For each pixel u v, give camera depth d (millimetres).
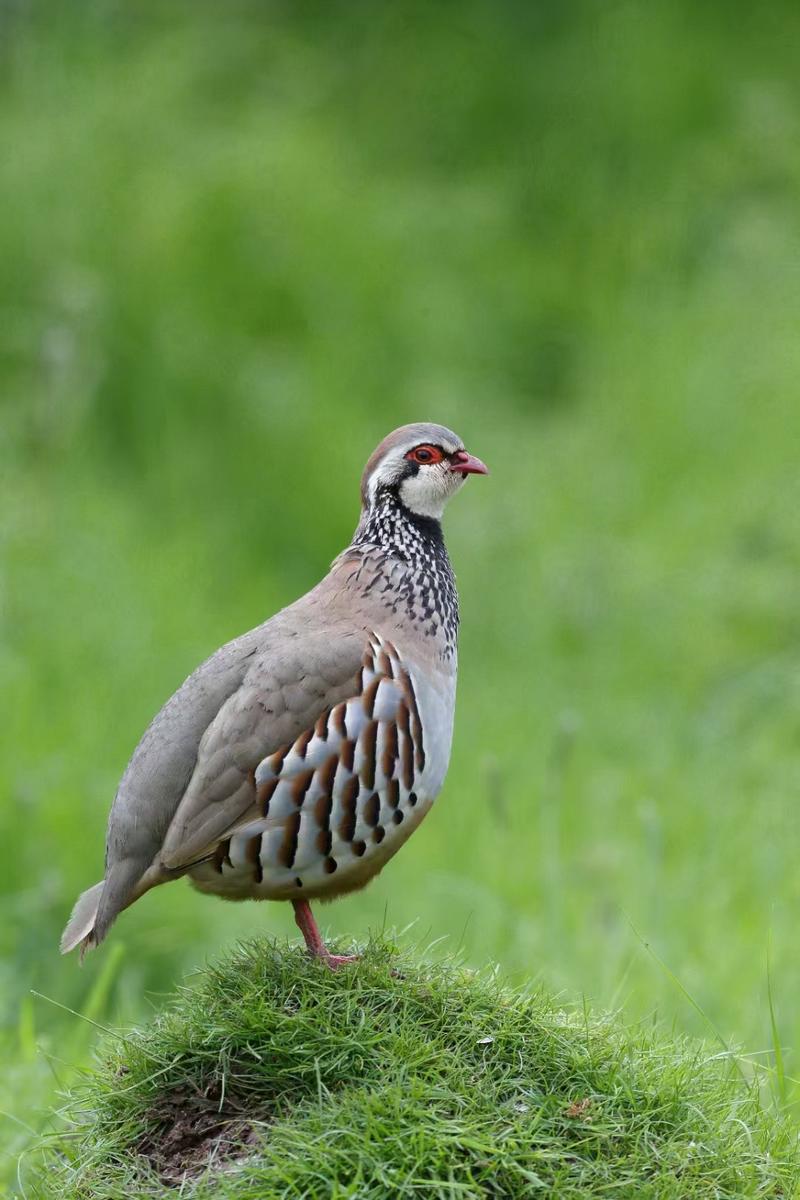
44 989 9625
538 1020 5469
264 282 17781
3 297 16625
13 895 10250
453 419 17578
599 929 9289
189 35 21031
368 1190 4758
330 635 6285
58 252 17078
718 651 13734
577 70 21594
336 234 18562
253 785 5980
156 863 6043
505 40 22156
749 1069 7039
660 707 13258
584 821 11258
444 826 11242
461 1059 5238
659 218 20016
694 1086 5422
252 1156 4973
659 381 17812
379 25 22438
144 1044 5508
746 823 11156
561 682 13977
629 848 10797
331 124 21031
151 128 19078
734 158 20406
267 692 6059
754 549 14828
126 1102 5359
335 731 6070
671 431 16984
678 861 10641
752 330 18000
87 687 12359
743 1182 5055
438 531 6961
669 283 19375
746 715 12797
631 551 15344
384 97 21594
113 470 16062
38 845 10594
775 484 15398
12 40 20141
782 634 13766
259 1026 5348
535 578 15250
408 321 18391
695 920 9656
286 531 16078
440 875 10555
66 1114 5562
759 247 19094
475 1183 4777
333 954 5969
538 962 9039
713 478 16094
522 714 13258
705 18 22078
